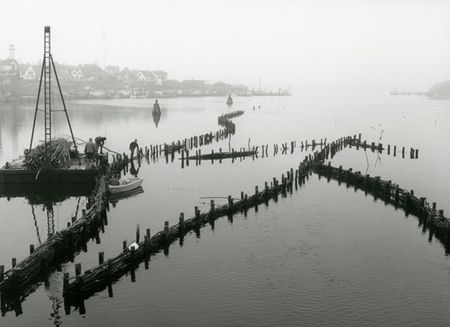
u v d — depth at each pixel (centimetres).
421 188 5375
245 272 2998
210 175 5875
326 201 4712
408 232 3788
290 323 2411
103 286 2795
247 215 4203
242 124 12825
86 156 5522
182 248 3394
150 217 4084
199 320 2433
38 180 4878
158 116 14150
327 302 2627
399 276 2964
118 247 3394
